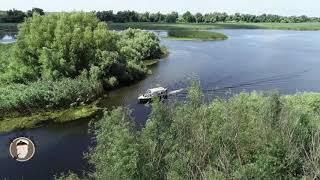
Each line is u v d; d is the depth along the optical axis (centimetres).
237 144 3078
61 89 6869
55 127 5844
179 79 8844
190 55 12569
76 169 4481
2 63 8581
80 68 8231
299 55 12662
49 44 8194
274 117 3241
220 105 3412
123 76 8469
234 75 9281
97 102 7131
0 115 6241
